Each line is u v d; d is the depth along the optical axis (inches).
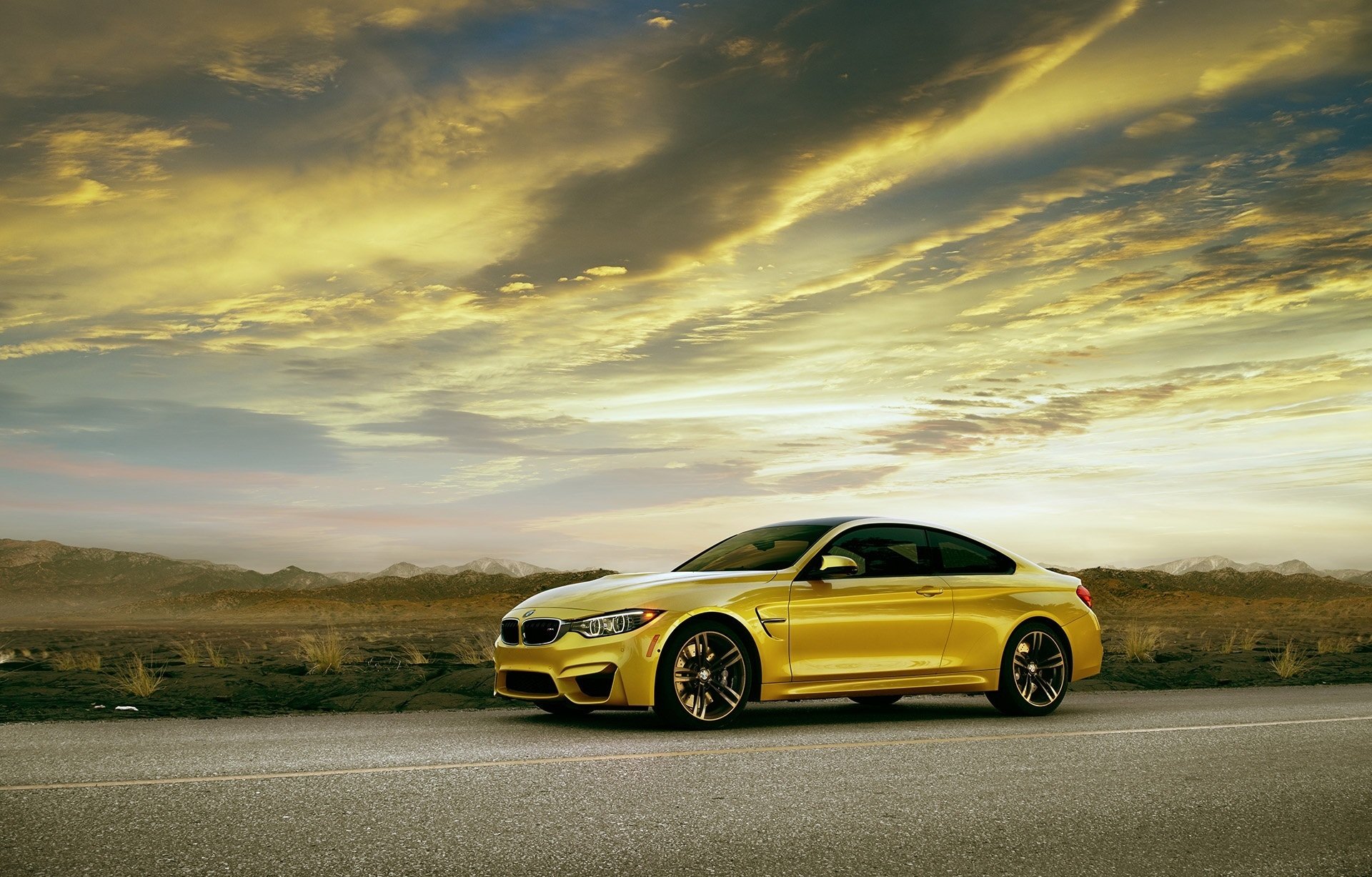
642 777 240.1
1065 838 191.5
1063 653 383.6
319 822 194.4
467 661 678.5
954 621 366.0
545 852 175.8
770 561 362.6
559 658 329.1
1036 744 294.7
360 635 1194.0
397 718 362.0
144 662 714.8
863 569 365.7
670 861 171.8
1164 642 938.7
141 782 230.2
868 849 181.3
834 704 413.7
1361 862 178.9
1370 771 256.7
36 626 2797.7
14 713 392.8
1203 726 336.2
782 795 222.2
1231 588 5196.9
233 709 411.2
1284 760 272.1
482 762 258.5
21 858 168.6
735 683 333.1
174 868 164.1
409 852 174.6
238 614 3804.1
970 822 201.6
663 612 327.3
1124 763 265.0
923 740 301.3
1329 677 597.3
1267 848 187.0
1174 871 172.6
